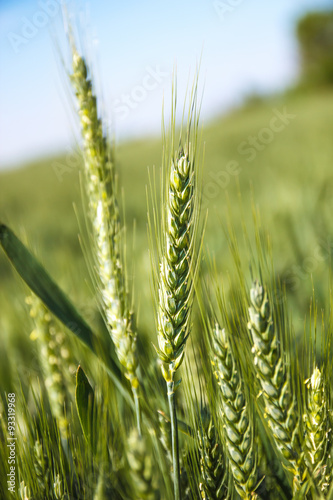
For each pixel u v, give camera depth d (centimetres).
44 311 42
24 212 178
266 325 33
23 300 52
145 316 51
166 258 33
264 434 38
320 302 52
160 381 38
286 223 79
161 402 38
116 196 40
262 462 37
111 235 38
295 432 33
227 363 33
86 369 42
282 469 36
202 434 34
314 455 34
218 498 34
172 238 33
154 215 33
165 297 33
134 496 33
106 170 40
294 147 193
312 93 695
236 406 33
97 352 38
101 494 32
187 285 33
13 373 46
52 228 135
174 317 33
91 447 35
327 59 759
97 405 36
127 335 36
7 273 84
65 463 37
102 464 34
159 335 33
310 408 34
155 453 37
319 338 45
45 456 35
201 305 36
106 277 37
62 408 40
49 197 203
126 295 37
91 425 35
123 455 35
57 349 42
